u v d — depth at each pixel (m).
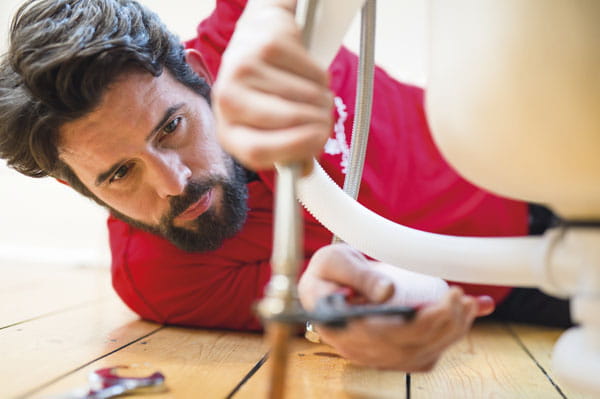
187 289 0.87
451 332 0.39
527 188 0.36
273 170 0.86
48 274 1.56
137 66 0.72
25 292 1.26
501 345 0.83
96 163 0.75
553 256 0.38
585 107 0.31
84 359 0.69
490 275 0.45
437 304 0.37
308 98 0.33
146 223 0.85
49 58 0.67
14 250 1.84
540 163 0.34
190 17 1.62
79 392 0.53
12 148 0.78
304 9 0.38
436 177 0.98
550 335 0.92
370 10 0.52
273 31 0.34
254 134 0.32
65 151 0.76
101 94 0.69
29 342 0.78
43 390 0.57
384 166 0.93
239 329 0.90
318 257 0.44
